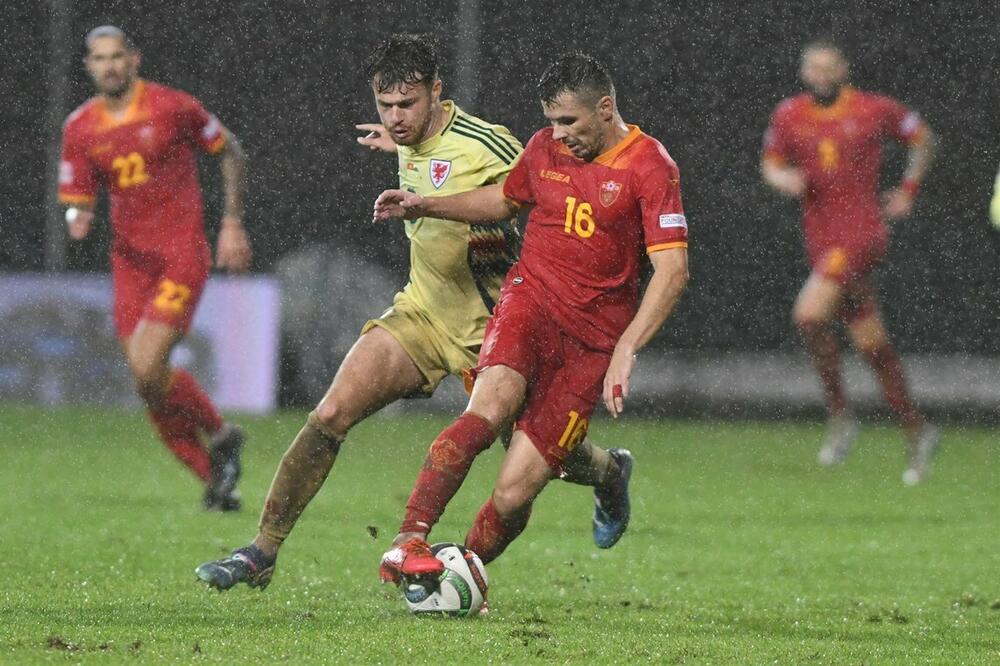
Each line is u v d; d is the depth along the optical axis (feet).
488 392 59.31
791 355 194.39
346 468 130.93
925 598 69.92
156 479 119.03
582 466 69.56
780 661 50.01
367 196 187.52
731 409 194.08
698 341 195.00
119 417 167.94
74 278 180.65
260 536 63.10
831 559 83.97
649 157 60.08
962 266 188.65
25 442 145.59
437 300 64.69
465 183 63.77
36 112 193.06
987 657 52.42
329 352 186.80
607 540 75.20
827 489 120.78
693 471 132.57
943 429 181.78
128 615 56.90
